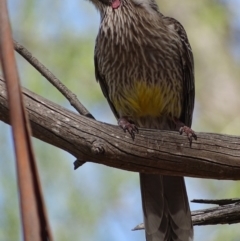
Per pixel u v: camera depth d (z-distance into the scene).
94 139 6.01
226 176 6.68
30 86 11.25
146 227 8.55
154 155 6.40
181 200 8.58
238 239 10.33
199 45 14.28
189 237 8.29
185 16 14.52
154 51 9.45
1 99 5.55
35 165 2.16
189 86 10.02
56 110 5.99
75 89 11.74
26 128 2.18
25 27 12.38
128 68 9.52
